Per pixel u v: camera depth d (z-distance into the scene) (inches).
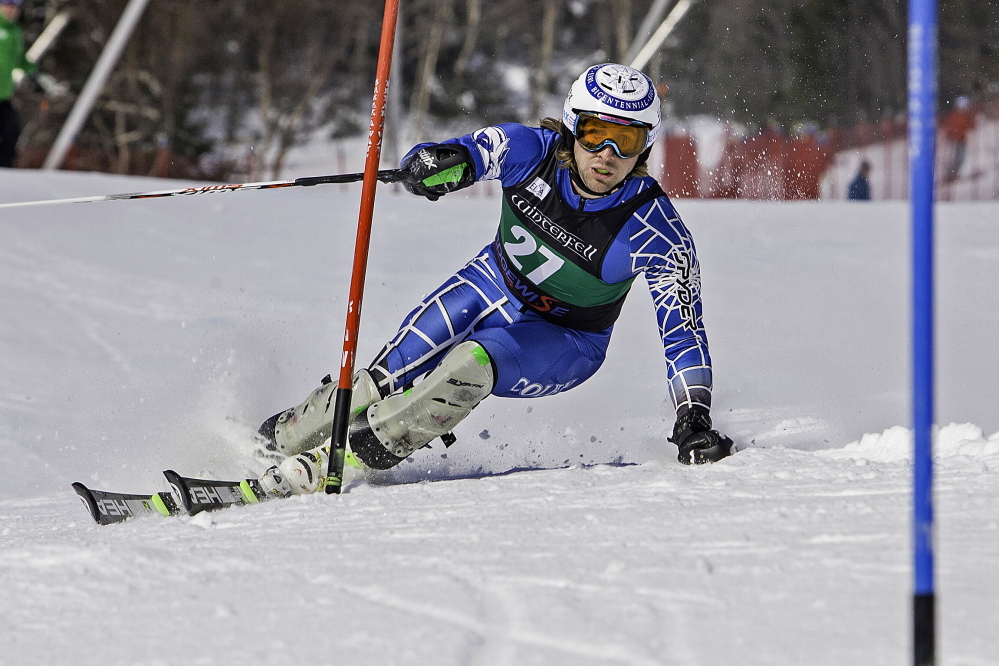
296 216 1505.9
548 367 494.0
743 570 263.3
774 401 669.3
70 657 231.1
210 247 1249.4
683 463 465.4
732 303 1034.7
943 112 2952.8
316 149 4630.9
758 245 1382.9
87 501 415.2
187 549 322.3
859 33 3668.8
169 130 4138.8
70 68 4148.6
